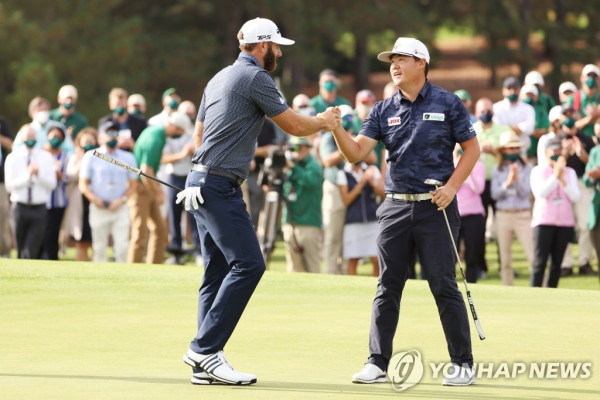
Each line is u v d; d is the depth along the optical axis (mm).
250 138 20188
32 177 44594
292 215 45156
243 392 18203
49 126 50500
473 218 41594
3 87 100000
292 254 45562
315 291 30578
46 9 106438
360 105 49375
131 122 50812
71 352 21516
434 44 155000
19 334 23391
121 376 19266
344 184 44969
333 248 45625
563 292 31344
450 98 20781
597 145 43750
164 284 31047
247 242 20047
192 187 20047
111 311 26578
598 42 140625
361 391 18500
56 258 48188
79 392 17578
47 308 26859
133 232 46125
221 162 19969
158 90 118000
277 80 53469
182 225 55375
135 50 108875
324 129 20797
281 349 22234
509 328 24969
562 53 136500
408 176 20719
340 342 23031
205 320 19578
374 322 20562
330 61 150875
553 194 40688
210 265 20797
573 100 53375
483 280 48719
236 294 19828
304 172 44875
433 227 20625
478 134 46156
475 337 23734
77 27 105812
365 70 150250
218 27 130250
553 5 147625
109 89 103875
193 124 52281
